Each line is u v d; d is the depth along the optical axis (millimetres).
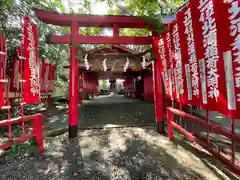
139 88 13672
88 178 2041
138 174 2107
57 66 10594
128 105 9203
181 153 2705
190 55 2318
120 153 2771
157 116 3953
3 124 2232
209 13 1786
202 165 2291
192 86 2320
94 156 2672
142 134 3830
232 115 1524
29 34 2559
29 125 4742
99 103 10516
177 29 2639
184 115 2674
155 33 3828
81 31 6305
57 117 6035
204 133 3514
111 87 26266
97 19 3639
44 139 3566
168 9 4066
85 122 5105
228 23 1509
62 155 2721
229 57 1529
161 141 3318
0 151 2830
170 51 2969
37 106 8758
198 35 2061
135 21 3678
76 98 3764
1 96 2199
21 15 4074
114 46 7953
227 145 2832
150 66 7520
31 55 2627
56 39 3648
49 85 8539
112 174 2119
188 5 2240
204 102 2027
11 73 5219
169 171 2158
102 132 4047
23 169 2275
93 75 12188
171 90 3084
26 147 2938
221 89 1675
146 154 2703
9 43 4887
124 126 4566
